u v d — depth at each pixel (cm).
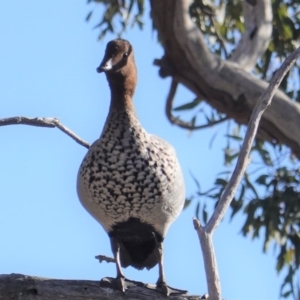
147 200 906
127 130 902
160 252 937
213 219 707
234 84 1282
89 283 843
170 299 857
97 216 935
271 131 1276
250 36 1341
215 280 695
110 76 909
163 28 1282
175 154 929
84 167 919
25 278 831
